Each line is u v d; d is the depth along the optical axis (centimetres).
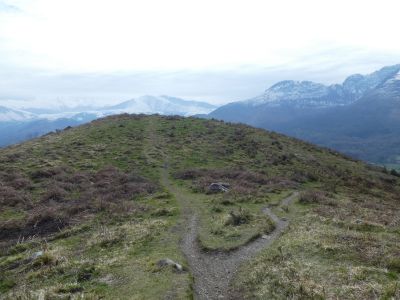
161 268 2109
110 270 2198
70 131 8556
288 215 3631
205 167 6309
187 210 3819
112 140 7738
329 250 2267
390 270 1927
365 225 3050
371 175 7488
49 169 5319
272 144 8219
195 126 9450
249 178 5578
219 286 1998
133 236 2922
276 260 2236
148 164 6278
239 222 3225
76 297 1827
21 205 4059
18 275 2381
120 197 4462
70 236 3200
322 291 1716
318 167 6994
